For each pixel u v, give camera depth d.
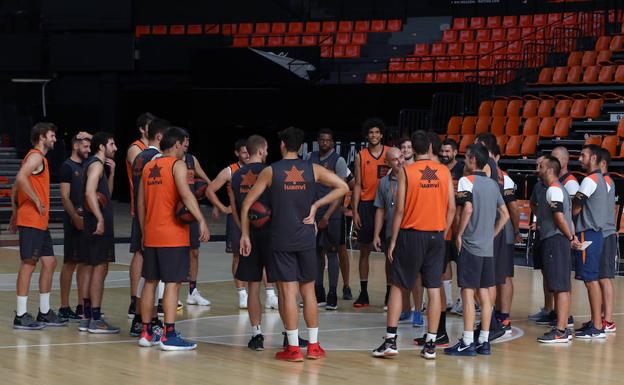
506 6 25.42
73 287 11.45
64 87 25.61
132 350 7.72
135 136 25.95
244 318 9.46
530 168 18.59
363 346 8.09
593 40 21.45
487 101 20.20
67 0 25.11
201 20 26.44
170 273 7.66
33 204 8.55
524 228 16.34
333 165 10.17
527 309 10.31
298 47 22.53
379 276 13.20
